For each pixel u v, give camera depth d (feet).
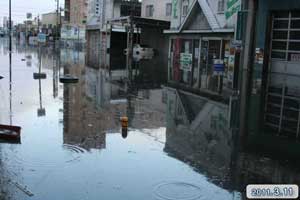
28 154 24.22
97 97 49.16
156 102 47.52
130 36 145.69
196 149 27.14
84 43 239.71
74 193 18.69
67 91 52.60
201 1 101.45
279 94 54.19
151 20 143.43
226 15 91.30
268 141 30.14
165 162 23.79
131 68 98.17
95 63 110.42
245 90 58.39
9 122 32.83
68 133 29.89
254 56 80.23
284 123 36.91
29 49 181.78
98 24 195.83
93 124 33.55
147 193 18.94
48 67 89.86
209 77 77.41
